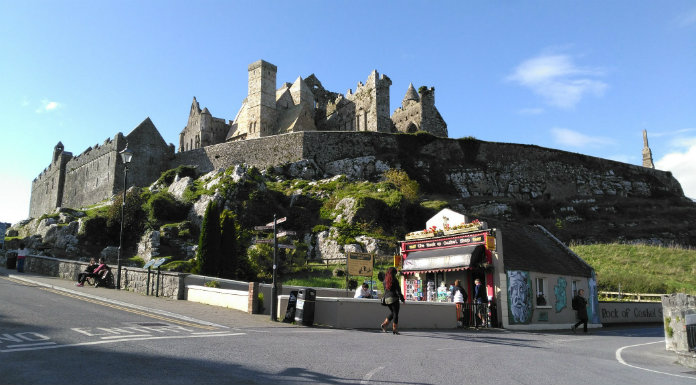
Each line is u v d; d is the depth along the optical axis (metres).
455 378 8.36
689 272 43.78
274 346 10.70
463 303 18.69
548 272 22.41
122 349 9.39
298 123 85.94
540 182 77.38
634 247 53.28
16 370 7.49
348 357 9.80
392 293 14.64
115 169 70.88
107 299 18.59
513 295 20.17
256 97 89.00
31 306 15.30
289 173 65.81
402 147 73.31
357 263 23.73
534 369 9.65
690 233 64.81
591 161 82.94
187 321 14.48
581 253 52.25
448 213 23.08
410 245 23.25
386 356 10.16
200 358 8.91
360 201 48.66
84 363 8.12
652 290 36.81
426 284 22.39
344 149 70.94
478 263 19.91
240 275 34.72
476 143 76.12
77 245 45.25
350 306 15.61
